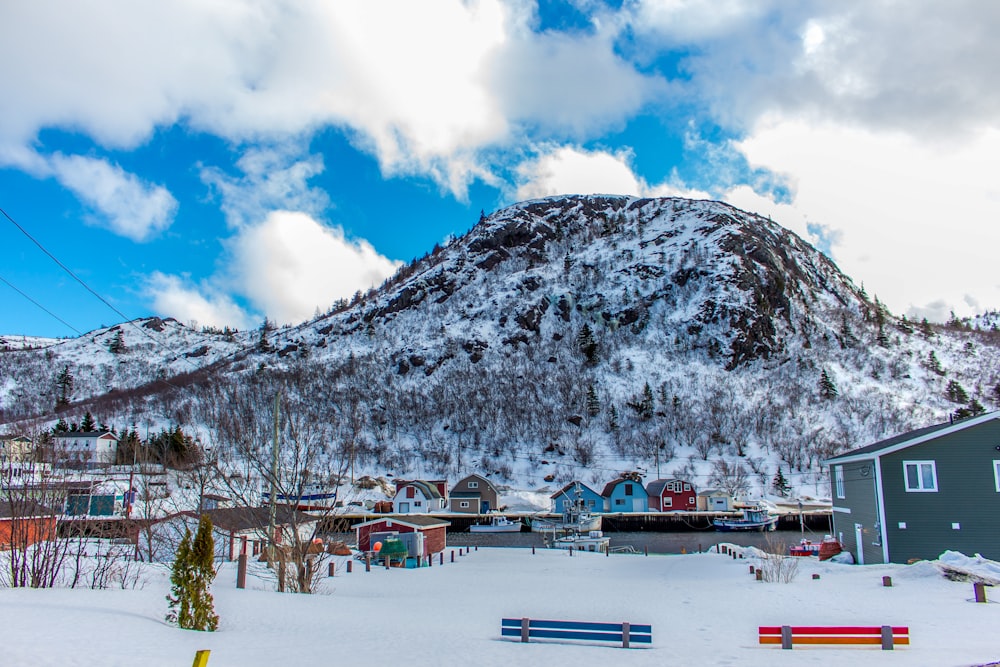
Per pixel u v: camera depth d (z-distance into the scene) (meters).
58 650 14.77
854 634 18.42
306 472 35.38
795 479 119.19
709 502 104.25
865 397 152.50
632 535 88.62
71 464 58.28
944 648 18.17
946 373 176.25
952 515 38.28
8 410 163.38
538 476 127.62
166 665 14.54
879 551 39.69
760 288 198.62
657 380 164.62
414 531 57.53
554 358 183.38
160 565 36.25
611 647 19.62
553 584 40.84
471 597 34.00
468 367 180.25
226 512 46.06
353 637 20.88
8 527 34.81
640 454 133.50
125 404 144.88
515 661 17.28
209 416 91.81
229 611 24.22
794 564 40.06
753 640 20.84
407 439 143.38
